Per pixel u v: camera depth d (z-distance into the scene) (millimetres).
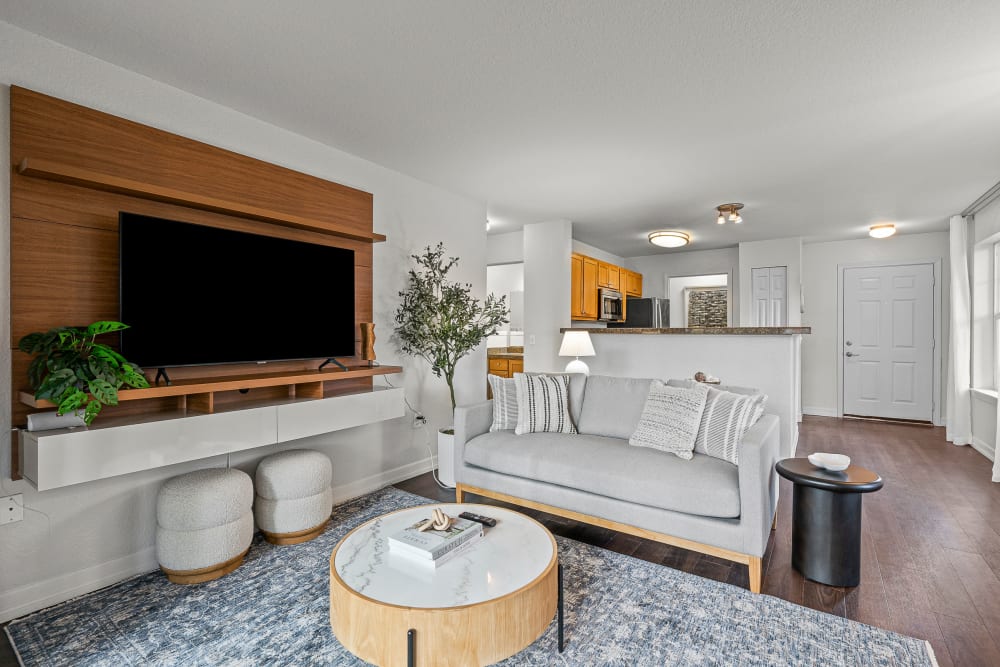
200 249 2402
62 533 2119
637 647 1784
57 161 2076
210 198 2420
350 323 3164
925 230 5863
